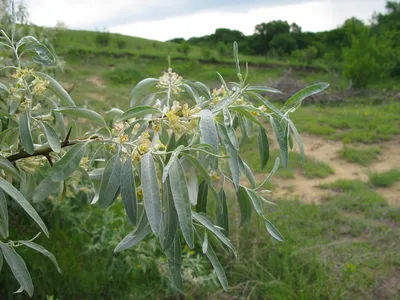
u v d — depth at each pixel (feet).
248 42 106.22
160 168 3.38
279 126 3.40
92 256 10.40
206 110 3.23
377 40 67.10
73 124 4.45
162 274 9.75
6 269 8.18
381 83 56.85
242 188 4.12
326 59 75.97
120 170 3.10
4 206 3.11
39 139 4.45
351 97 46.47
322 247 12.01
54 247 10.54
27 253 10.12
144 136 3.32
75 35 89.35
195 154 3.87
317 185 19.81
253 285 10.43
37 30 12.21
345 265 11.20
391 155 24.70
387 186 19.63
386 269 11.45
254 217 13.34
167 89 4.43
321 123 31.76
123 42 85.56
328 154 24.93
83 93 37.88
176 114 3.71
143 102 4.45
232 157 3.27
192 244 2.70
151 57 75.87
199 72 65.92
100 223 11.57
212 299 9.89
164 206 3.06
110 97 38.17
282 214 14.67
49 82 4.09
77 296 9.86
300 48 101.35
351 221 14.65
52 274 10.02
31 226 10.89
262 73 68.28
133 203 2.93
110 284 10.21
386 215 15.43
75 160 3.28
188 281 10.11
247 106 3.47
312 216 15.02
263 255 11.52
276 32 102.73
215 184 16.66
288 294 9.89
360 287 10.34
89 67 57.52
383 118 32.68
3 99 7.84
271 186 19.13
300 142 3.42
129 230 10.54
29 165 4.24
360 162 23.29
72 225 11.32
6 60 9.31
